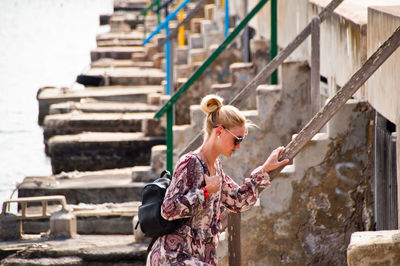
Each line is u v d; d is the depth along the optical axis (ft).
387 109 28.40
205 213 22.21
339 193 32.58
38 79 118.11
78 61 138.41
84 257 40.19
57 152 62.23
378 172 31.55
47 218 45.65
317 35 36.14
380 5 32.17
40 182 53.16
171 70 60.03
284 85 43.06
